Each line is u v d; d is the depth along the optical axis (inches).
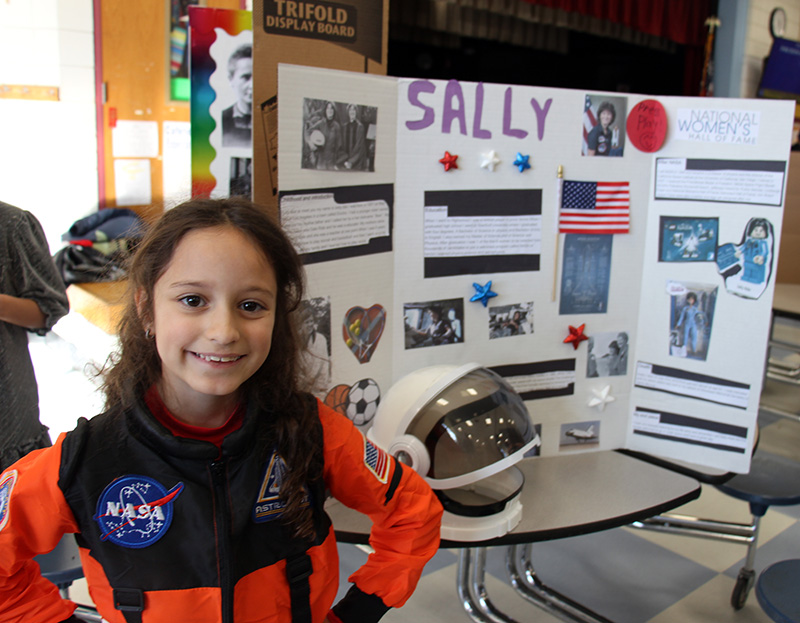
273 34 46.5
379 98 47.9
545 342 56.1
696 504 98.1
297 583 31.2
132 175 163.5
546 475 53.3
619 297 56.9
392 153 49.6
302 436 31.3
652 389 58.0
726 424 55.7
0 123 147.5
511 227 53.7
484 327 54.5
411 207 51.0
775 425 85.2
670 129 54.8
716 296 54.9
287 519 30.8
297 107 43.4
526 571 62.6
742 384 54.6
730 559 85.3
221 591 28.8
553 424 57.2
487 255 53.5
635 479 53.0
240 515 29.5
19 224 56.0
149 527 28.6
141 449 28.9
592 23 235.0
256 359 29.3
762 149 52.5
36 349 143.6
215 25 75.7
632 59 287.3
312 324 46.3
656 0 227.1
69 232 149.3
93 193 159.6
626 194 55.4
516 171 52.9
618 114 54.0
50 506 28.1
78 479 28.2
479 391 46.7
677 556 85.6
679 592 78.1
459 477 43.6
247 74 77.6
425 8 214.8
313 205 45.3
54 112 152.0
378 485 33.9
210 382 28.4
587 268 55.8
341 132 46.0
